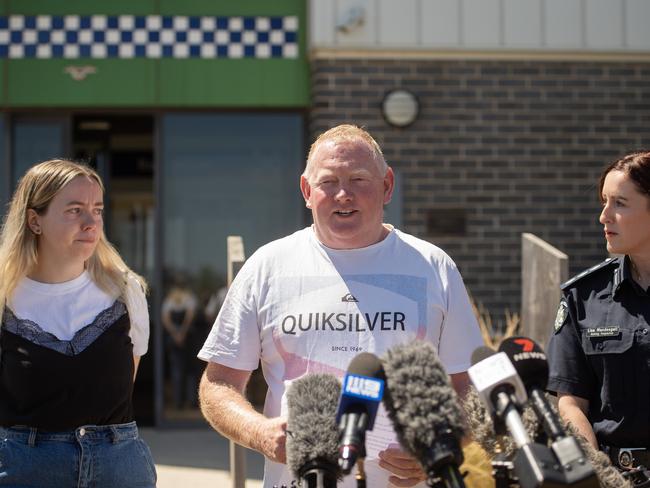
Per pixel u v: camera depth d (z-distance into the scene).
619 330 3.09
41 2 7.51
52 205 3.22
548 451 1.86
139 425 8.16
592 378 3.19
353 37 7.39
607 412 3.10
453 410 2.08
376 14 7.41
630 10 7.61
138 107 7.68
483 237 7.51
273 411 2.87
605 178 3.20
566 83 7.58
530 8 7.54
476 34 7.48
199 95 7.58
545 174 7.56
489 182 7.52
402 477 2.69
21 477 3.09
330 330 2.84
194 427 7.92
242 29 7.58
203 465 6.71
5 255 3.23
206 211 7.87
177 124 7.82
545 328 5.32
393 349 2.19
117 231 8.41
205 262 7.89
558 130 7.57
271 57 7.60
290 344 2.87
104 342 3.22
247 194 7.88
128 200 8.41
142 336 3.42
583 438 2.55
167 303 7.89
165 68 7.57
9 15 7.51
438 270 2.95
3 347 3.16
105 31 7.55
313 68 7.50
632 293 3.13
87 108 7.65
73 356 3.15
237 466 4.53
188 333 7.91
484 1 7.49
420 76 7.47
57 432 3.13
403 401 2.09
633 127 7.63
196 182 7.86
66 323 3.22
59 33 7.53
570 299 3.24
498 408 1.97
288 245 3.00
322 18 7.38
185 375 7.91
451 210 7.49
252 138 7.86
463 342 2.94
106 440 3.20
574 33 7.57
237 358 2.95
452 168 7.49
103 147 8.37
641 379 3.04
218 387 2.93
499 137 7.54
